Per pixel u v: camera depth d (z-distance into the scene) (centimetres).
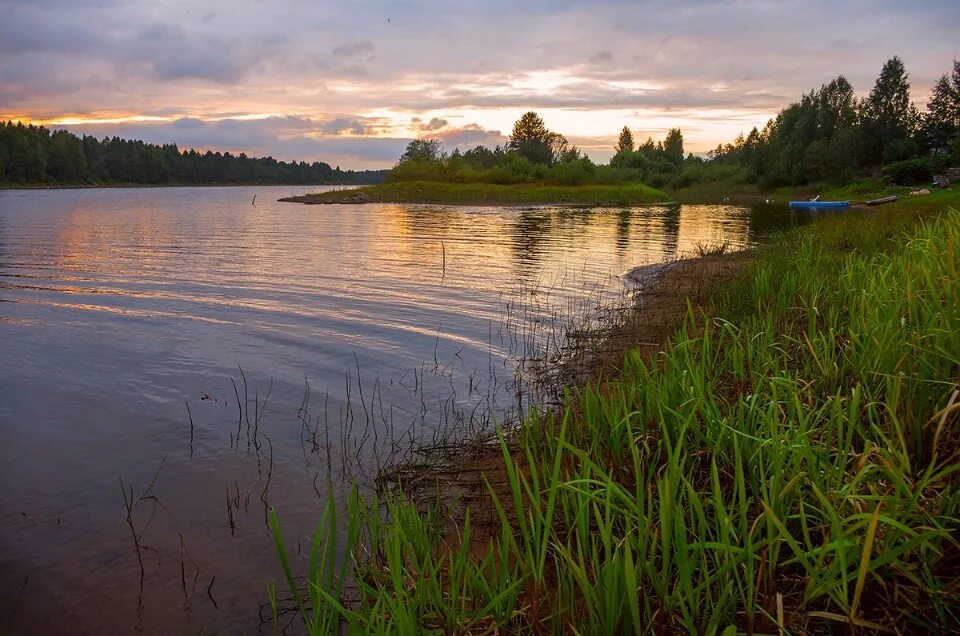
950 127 7369
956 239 576
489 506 451
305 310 1167
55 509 479
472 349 905
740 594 271
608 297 1293
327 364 839
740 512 293
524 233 2975
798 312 770
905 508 290
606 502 300
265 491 498
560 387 724
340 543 418
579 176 8281
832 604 274
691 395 431
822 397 450
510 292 1362
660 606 274
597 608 266
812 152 8144
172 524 454
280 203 6844
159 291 1359
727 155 14888
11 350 905
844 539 255
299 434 610
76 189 14462
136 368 824
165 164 19275
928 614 261
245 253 2088
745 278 1188
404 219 4116
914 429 354
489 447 559
